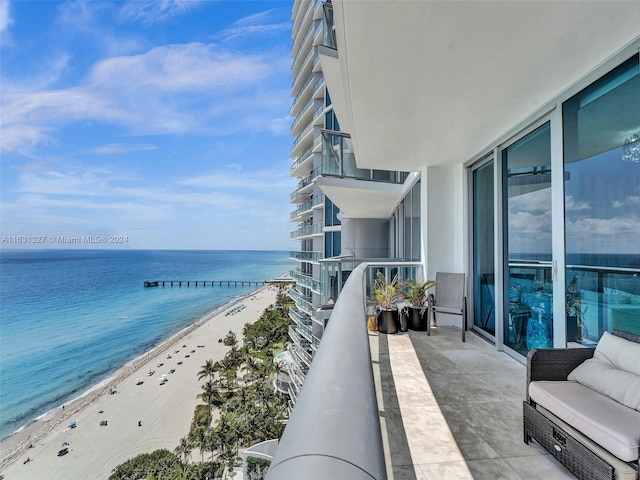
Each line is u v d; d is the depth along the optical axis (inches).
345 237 557.6
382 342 178.4
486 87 115.4
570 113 116.0
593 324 104.8
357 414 19.6
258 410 705.6
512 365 144.5
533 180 139.4
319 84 782.5
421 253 223.9
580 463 67.6
